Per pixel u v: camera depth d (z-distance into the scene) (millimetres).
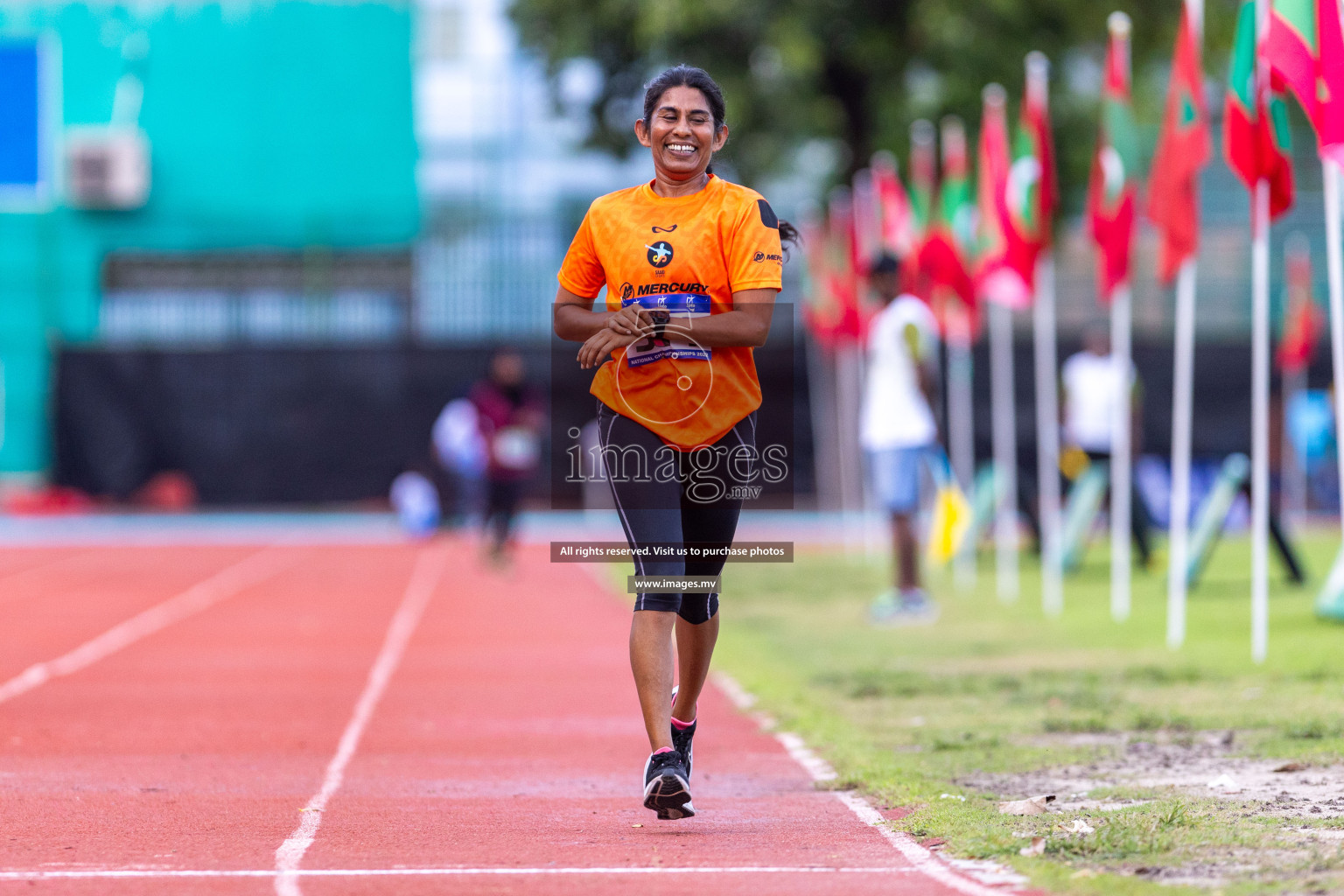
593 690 28344
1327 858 13633
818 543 66938
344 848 15430
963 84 74000
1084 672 27266
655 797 15273
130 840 15867
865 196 55875
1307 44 25531
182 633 37688
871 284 38000
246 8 93938
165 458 85500
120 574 55344
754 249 15930
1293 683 24625
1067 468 57719
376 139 92812
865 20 75625
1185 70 30625
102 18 93750
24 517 83938
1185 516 31031
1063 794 17344
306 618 41094
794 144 83750
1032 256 39625
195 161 92938
